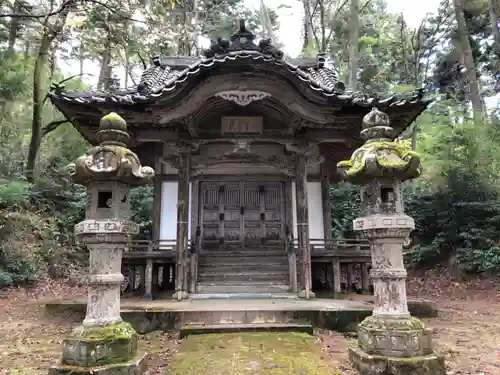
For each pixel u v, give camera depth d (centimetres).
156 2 1591
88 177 480
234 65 836
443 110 2091
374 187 504
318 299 937
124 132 512
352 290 1135
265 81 866
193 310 722
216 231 1234
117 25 1365
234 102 955
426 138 1808
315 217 1229
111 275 477
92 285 473
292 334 656
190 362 496
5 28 1650
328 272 1163
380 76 2681
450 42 2478
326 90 893
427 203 1648
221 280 1071
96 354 434
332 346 606
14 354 574
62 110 916
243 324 704
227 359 507
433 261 1596
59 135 1900
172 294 1044
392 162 488
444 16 2489
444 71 2652
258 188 1266
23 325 784
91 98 884
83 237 478
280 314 723
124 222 484
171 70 1291
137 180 498
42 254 1523
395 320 467
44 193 1786
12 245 1402
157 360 534
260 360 501
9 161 1762
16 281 1348
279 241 1231
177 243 962
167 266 1155
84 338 442
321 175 1257
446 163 1573
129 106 901
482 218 1501
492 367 499
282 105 930
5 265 1354
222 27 2603
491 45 2195
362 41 2572
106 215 490
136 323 713
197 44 2312
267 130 1016
